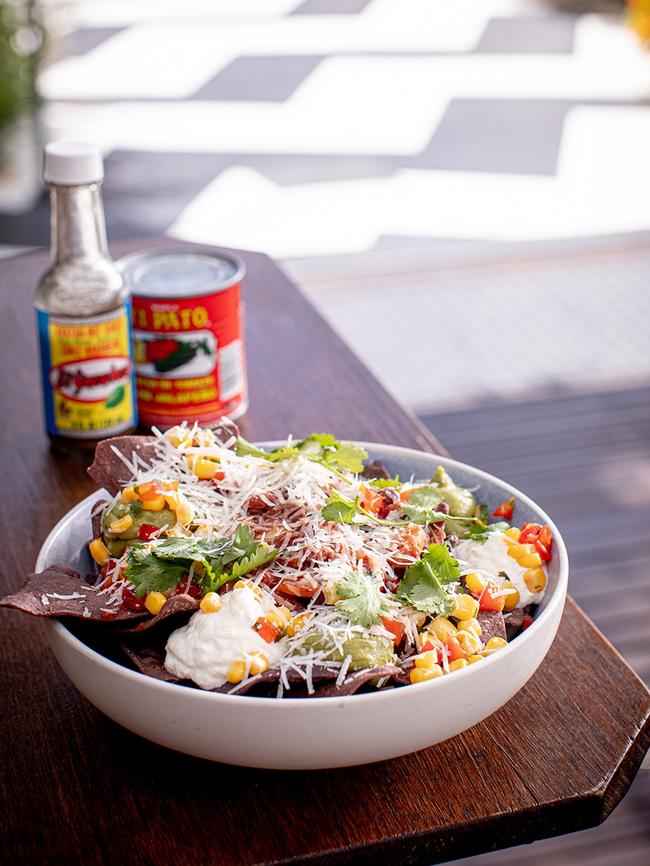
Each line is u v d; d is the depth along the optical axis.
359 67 2.96
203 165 2.28
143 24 3.41
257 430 0.72
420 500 0.55
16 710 0.52
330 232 1.98
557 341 1.62
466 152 2.35
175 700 0.44
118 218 2.02
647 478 1.28
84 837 0.46
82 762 0.49
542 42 3.15
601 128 2.46
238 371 0.72
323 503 0.52
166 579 0.49
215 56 3.07
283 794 0.48
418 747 0.46
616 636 1.03
